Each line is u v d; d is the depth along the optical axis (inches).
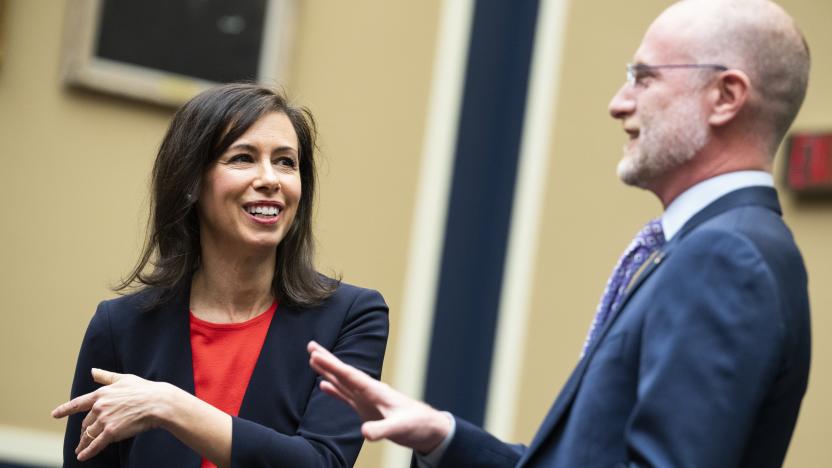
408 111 419.5
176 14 393.4
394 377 416.8
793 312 138.3
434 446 154.0
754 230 140.8
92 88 385.7
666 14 156.3
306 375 184.1
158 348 184.1
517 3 433.1
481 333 426.0
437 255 421.7
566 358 422.6
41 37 385.1
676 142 151.6
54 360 381.7
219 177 183.3
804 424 376.2
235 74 398.6
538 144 427.8
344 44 411.8
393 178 416.8
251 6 400.5
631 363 143.2
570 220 426.0
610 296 162.4
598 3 430.3
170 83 391.5
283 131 186.2
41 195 383.2
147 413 164.4
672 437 131.5
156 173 189.3
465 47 426.9
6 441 374.9
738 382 131.7
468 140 426.9
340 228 409.4
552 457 147.3
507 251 427.2
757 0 153.3
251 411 179.9
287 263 189.5
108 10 386.6
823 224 377.1
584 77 429.1
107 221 386.9
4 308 379.6
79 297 384.5
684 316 136.3
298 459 171.0
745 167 150.3
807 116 386.3
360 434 180.9
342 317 189.6
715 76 150.3
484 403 424.5
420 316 418.9
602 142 426.9
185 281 188.4
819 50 387.9
